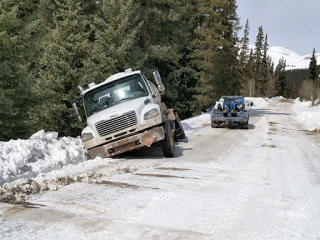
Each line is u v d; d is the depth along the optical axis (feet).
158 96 33.76
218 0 106.11
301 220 12.68
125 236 10.64
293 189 17.40
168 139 26.86
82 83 52.39
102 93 30.07
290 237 11.02
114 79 30.25
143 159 26.78
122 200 14.65
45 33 61.21
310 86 255.50
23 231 10.95
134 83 29.94
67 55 54.34
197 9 108.99
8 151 21.94
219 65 109.81
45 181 17.67
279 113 105.09
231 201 14.85
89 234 10.75
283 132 51.39
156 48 69.10
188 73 104.94
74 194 15.62
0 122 38.96
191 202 14.51
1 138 41.47
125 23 59.36
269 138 42.86
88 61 54.70
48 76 53.83
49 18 70.38
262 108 138.72
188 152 30.76
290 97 430.20
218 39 108.27
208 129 54.95
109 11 60.75
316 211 13.84
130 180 18.72
